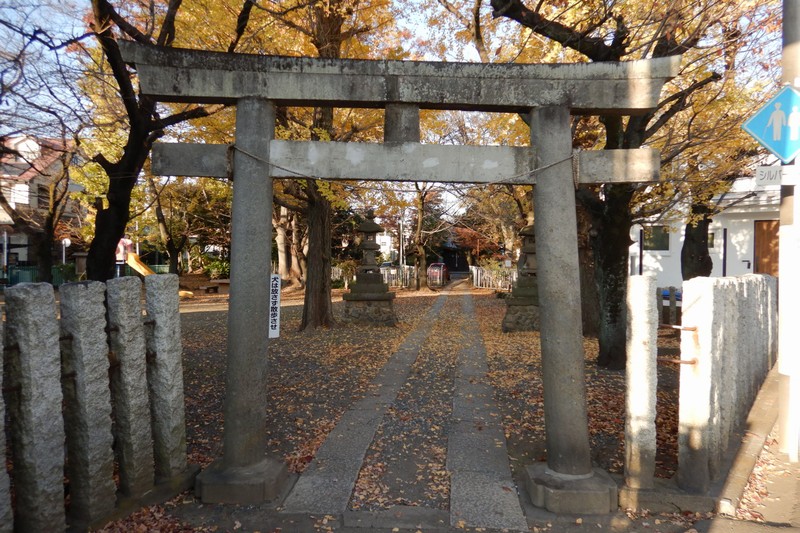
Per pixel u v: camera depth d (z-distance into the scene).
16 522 3.02
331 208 13.20
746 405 5.76
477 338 11.84
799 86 4.82
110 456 3.51
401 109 4.11
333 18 9.75
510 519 3.70
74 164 8.17
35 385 2.95
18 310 2.93
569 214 4.06
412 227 34.16
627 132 7.12
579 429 4.00
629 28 6.46
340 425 5.68
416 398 6.79
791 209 4.97
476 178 4.08
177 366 4.14
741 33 6.64
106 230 6.48
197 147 4.02
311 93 4.02
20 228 8.42
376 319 14.05
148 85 3.92
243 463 4.00
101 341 3.44
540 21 6.63
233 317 3.99
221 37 8.29
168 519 3.62
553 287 4.04
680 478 4.00
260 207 4.00
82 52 7.18
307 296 13.29
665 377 7.80
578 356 4.02
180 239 28.55
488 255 38.62
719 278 4.85
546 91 4.11
